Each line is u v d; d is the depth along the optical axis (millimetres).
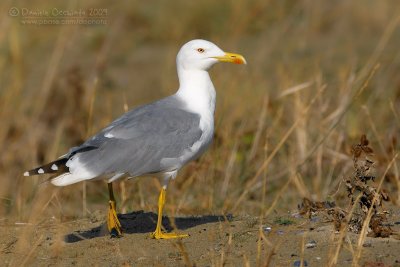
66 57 19141
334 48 19906
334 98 14398
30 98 15781
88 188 13211
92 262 8703
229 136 13500
